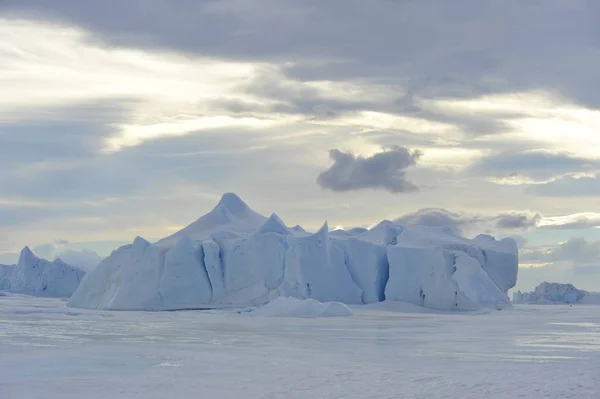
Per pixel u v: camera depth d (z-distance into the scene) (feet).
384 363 88.43
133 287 257.34
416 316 212.43
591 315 248.11
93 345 109.09
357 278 261.65
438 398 63.41
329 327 156.87
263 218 313.94
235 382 72.23
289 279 247.91
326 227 258.78
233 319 189.57
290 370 81.20
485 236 285.64
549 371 80.84
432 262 248.93
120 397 63.77
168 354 96.89
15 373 77.82
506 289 266.16
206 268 261.24
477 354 99.76
